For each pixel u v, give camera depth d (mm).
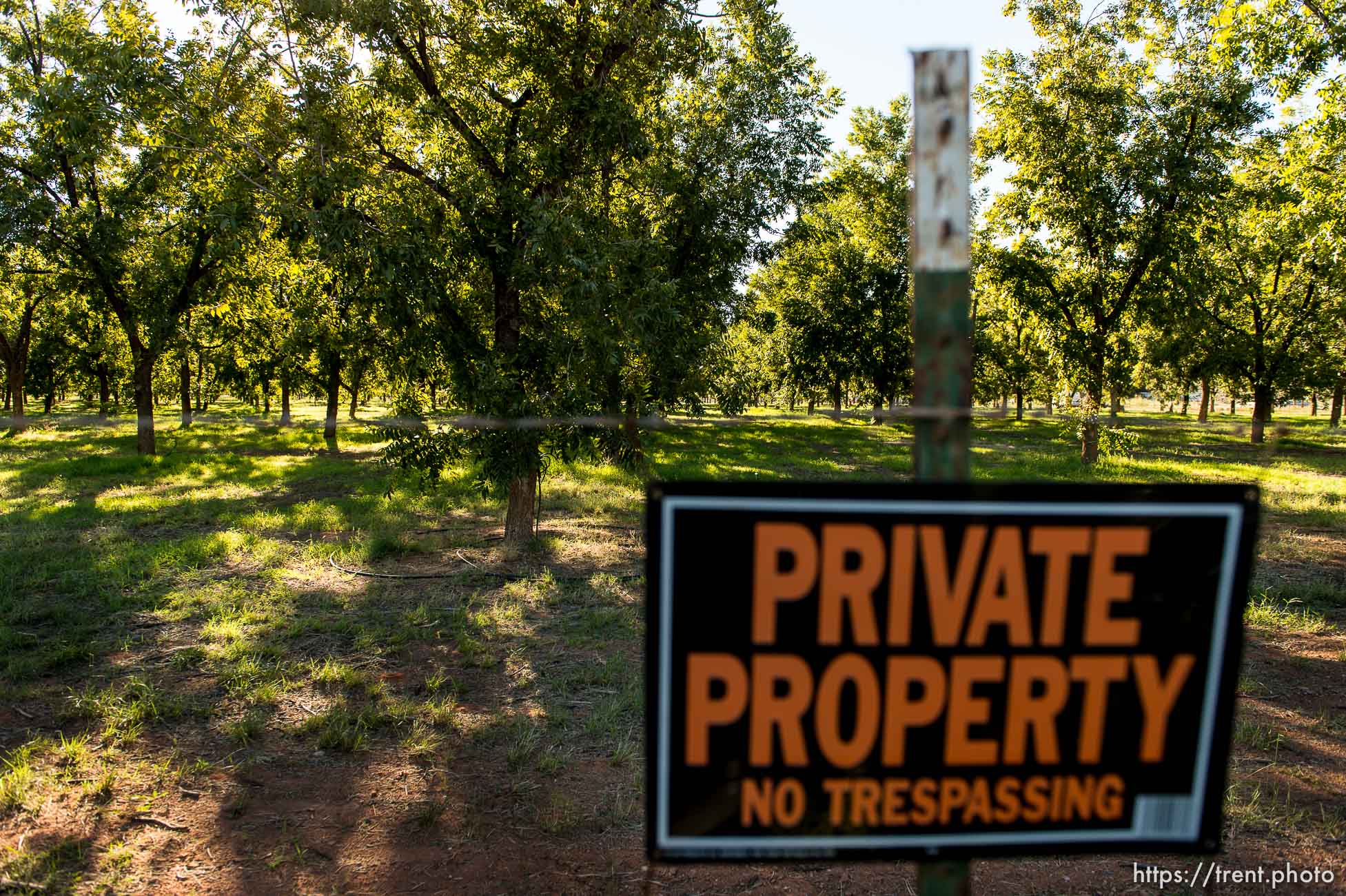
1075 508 1297
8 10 15945
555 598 6828
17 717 4445
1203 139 16203
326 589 7086
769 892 3117
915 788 1319
